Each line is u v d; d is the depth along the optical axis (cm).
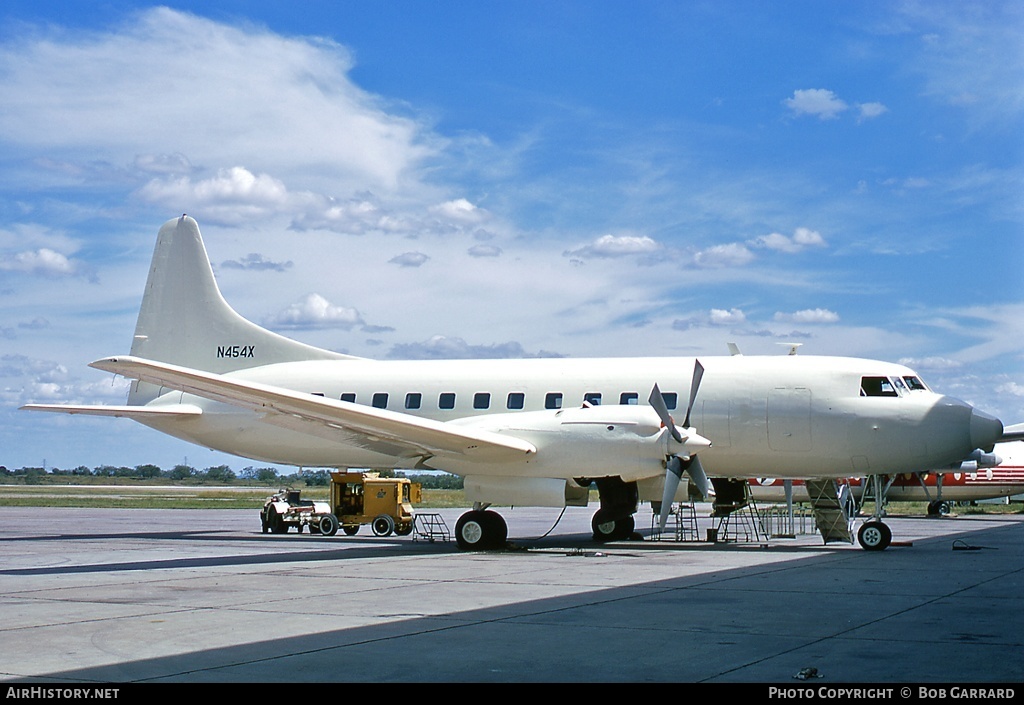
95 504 5512
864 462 1889
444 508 5025
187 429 2378
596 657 773
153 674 716
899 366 1939
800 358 1967
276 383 2306
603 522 2219
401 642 839
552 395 2056
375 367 2258
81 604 1084
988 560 1655
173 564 1592
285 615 994
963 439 1850
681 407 1956
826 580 1317
